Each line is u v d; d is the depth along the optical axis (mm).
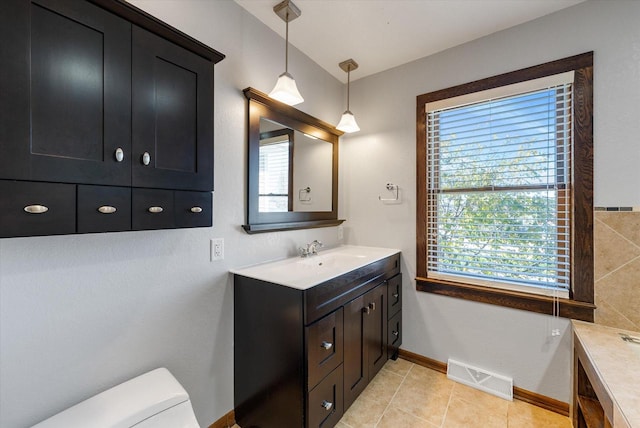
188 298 1426
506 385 1864
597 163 1581
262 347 1476
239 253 1669
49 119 789
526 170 1817
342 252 2244
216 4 1527
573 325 1612
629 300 1518
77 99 843
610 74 1549
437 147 2162
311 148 2223
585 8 1609
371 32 1893
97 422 964
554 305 1712
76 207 842
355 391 1683
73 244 1062
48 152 787
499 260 1927
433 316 2182
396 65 2320
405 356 2318
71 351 1059
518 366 1844
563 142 1695
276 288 1396
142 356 1256
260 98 1737
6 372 927
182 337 1404
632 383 1098
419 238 2236
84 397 1089
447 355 2123
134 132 972
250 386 1544
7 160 717
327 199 2408
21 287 951
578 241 1637
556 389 1719
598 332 1511
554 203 1732
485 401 1823
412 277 2281
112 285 1164
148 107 1011
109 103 910
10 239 930
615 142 1536
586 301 1622
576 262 1647
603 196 1568
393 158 2365
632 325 1514
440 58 2119
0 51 707
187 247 1417
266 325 1452
